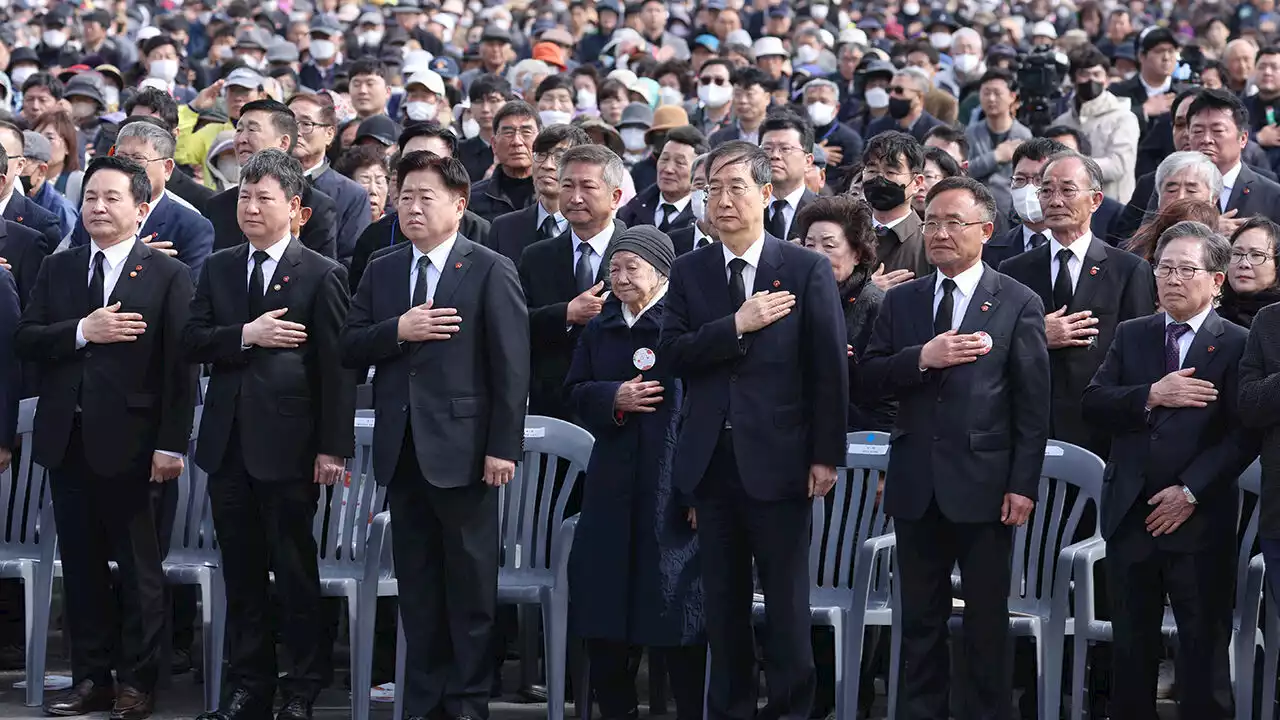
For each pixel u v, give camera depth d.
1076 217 16.52
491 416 14.86
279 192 15.37
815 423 13.95
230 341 15.16
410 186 14.96
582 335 15.70
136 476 15.84
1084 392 14.79
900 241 17.98
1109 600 14.51
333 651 18.34
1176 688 14.65
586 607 14.94
